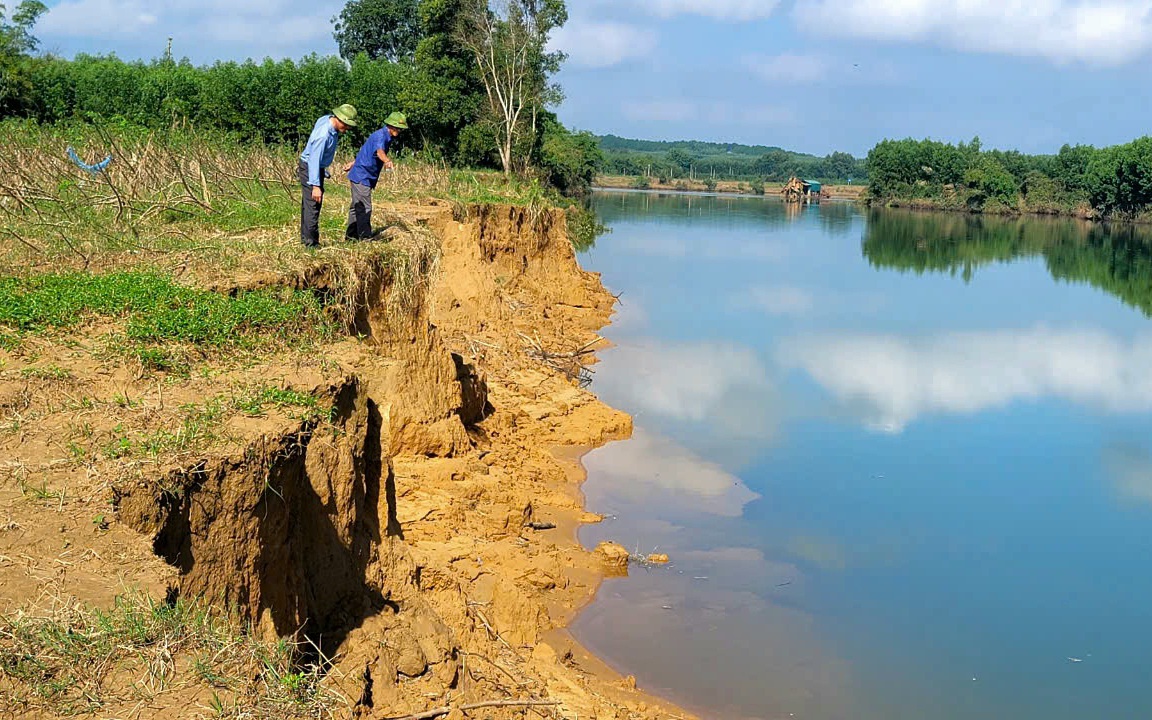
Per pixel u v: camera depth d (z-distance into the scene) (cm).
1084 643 1261
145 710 498
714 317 3347
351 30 9381
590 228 6044
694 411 2209
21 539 596
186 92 4759
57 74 4412
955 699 1123
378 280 1450
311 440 815
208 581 679
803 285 4312
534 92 6625
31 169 1722
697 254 5391
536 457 1789
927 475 1873
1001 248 6719
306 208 1354
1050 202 11469
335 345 1053
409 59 8356
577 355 2584
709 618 1278
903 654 1216
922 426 2205
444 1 6241
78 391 804
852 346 2978
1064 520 1675
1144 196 9950
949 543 1558
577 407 2083
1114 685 1162
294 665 671
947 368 2769
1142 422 2298
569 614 1263
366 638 836
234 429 746
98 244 1276
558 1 6444
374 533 937
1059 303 4103
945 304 3947
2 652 509
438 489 1448
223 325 956
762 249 5897
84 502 633
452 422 1612
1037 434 2178
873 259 5606
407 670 859
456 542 1330
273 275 1176
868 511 1673
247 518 716
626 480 1752
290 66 4988
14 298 968
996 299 4162
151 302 1011
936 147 12769
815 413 2253
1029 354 3000
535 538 1453
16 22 4522
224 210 1631
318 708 564
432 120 6112
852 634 1258
